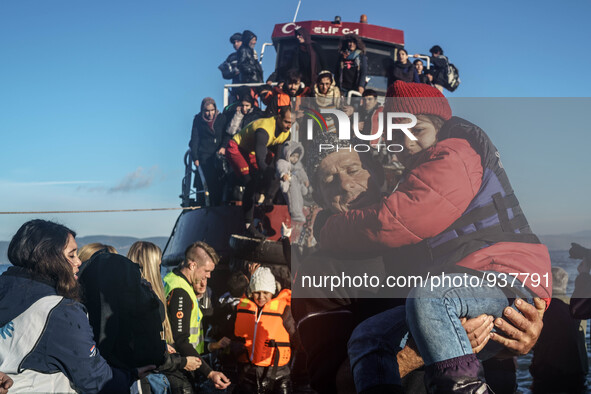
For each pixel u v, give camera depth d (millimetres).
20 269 2682
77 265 2889
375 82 9516
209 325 5316
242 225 7105
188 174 8508
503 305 1852
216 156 8047
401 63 8945
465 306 1798
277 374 4816
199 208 7809
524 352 1961
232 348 4980
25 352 2518
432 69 9711
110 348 2951
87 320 2713
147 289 3162
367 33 9578
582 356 4691
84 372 2602
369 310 2033
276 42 10055
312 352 2111
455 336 1742
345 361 2041
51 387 2545
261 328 4863
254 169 5770
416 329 1777
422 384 2352
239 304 5039
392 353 1853
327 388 2094
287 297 5031
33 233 2689
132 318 3061
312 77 7879
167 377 4141
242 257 5676
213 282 6945
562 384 4516
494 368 3148
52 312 2574
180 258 7629
